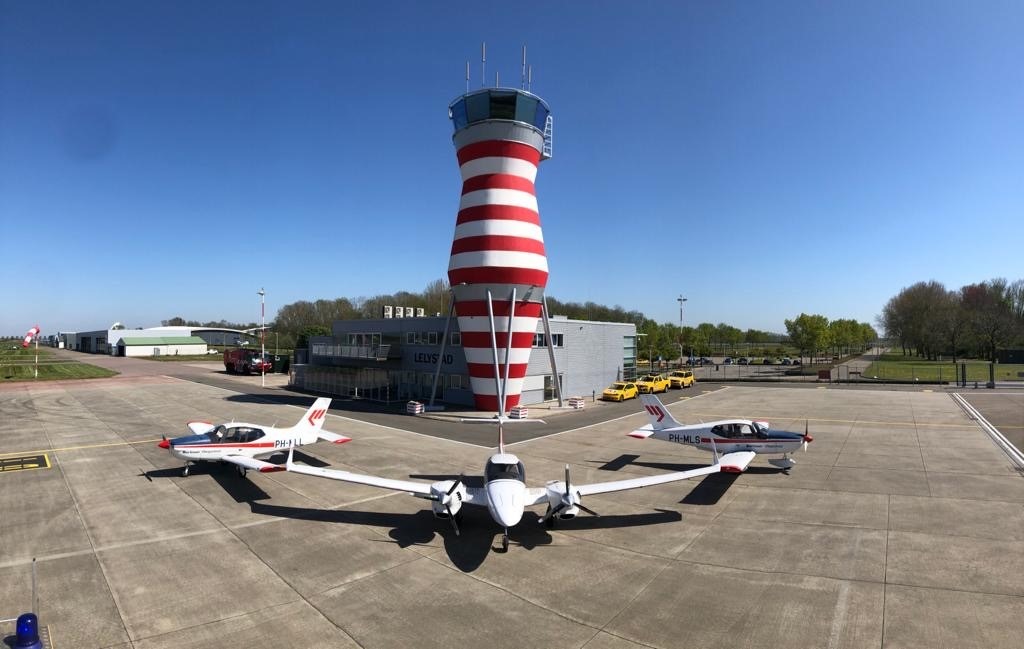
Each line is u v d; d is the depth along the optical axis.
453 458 24.80
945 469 22.36
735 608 10.98
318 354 55.66
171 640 9.91
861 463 23.47
